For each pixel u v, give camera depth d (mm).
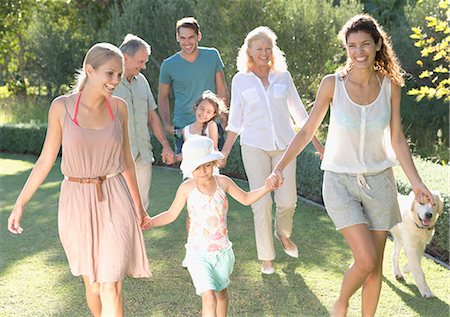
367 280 5238
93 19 23859
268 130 6840
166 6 18109
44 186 12359
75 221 5043
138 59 6875
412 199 6301
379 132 5141
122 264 5012
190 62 7902
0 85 29062
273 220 9305
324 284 6668
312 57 16188
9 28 24922
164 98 8086
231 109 7043
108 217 5043
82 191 5043
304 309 6043
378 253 5285
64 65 23750
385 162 5219
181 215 9719
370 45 4984
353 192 5188
